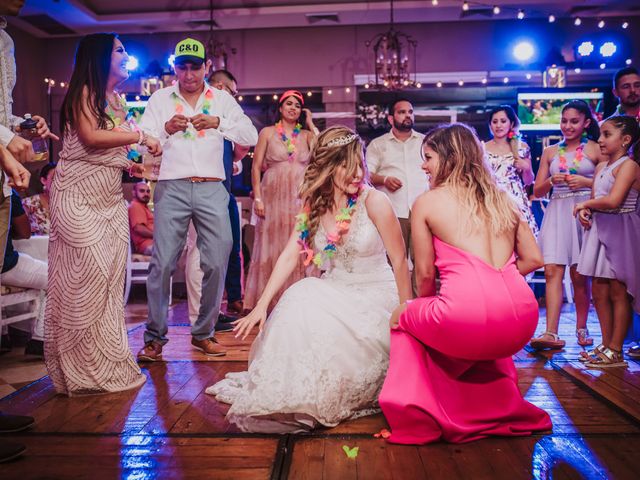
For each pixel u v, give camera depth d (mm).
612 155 3453
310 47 8430
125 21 8008
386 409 2166
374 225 2541
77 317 2787
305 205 2639
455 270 2184
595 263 3398
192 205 3514
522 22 8203
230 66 8523
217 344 3666
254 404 2207
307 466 1987
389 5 7629
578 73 8281
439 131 2402
